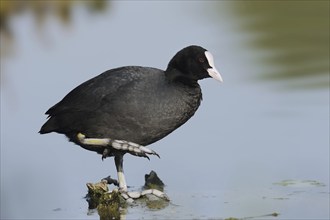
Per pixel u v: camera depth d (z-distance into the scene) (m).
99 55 18.81
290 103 14.80
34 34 21.33
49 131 10.85
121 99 10.36
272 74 17.02
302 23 22.53
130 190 10.89
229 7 25.34
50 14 23.86
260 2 26.05
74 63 18.09
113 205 10.22
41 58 18.72
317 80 16.41
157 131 10.60
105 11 24.61
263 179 11.04
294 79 16.45
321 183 10.75
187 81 10.69
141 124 10.45
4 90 15.91
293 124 13.55
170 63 10.72
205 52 10.73
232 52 19.31
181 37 20.78
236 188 10.72
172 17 23.67
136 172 11.73
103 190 10.59
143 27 22.16
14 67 17.89
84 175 11.70
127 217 9.75
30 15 23.61
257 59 18.58
